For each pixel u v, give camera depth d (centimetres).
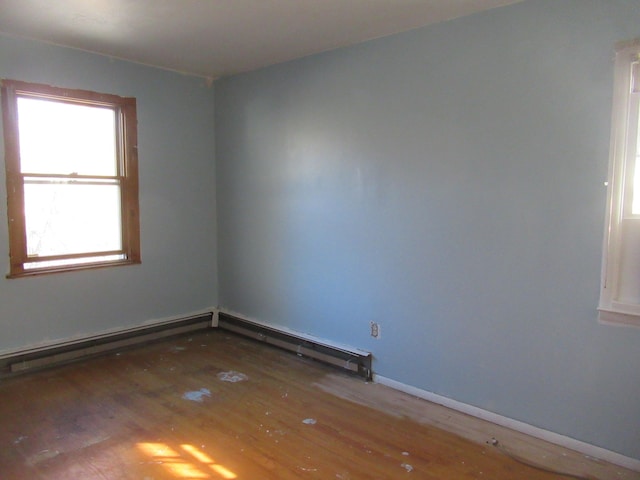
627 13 231
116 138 410
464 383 304
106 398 320
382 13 288
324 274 387
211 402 316
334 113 366
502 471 240
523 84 267
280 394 330
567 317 260
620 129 237
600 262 246
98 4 281
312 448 260
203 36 338
